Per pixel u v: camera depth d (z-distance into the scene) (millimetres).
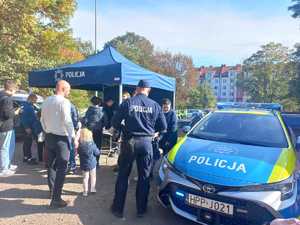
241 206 3965
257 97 86438
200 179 4219
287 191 3996
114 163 8250
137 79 8172
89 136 5719
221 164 4340
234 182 4047
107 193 5922
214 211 4102
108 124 7730
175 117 6789
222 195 4031
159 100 11164
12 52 16781
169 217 4965
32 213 4891
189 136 5539
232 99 131375
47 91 19031
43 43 20516
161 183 4691
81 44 53719
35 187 6082
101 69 7750
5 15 16188
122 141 4910
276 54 84812
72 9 22578
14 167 7332
